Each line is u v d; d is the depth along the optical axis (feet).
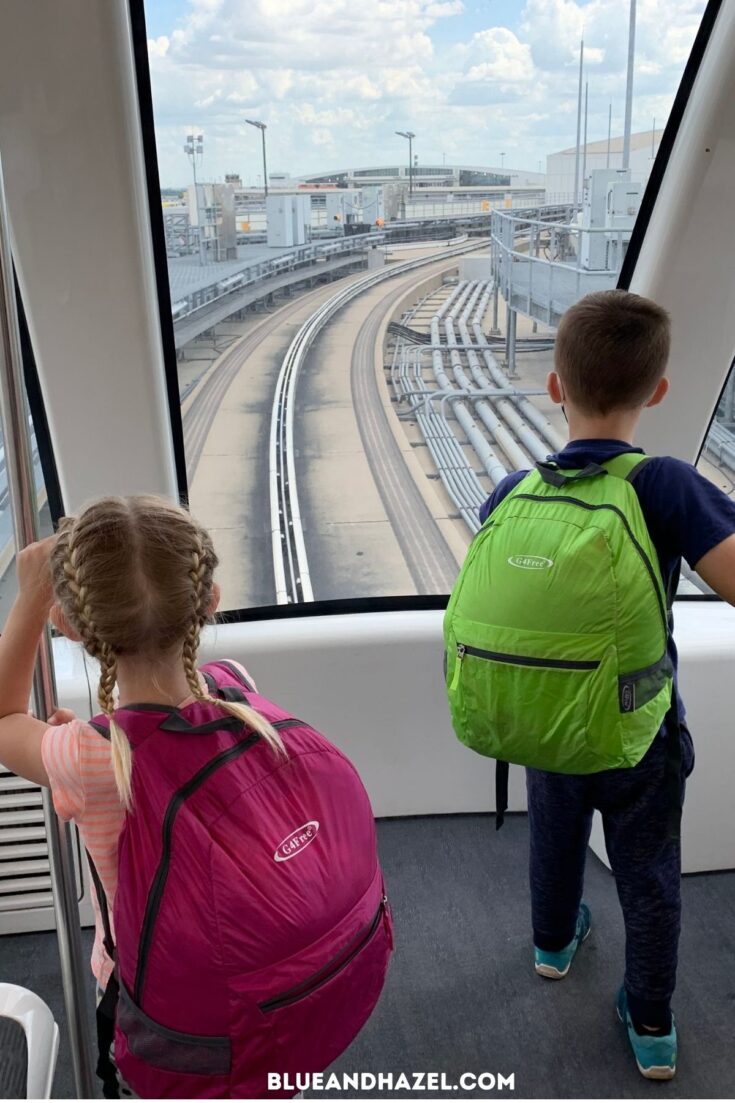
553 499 4.64
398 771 8.11
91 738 3.21
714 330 7.14
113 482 7.25
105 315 6.41
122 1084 3.75
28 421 3.46
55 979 6.65
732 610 7.93
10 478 3.47
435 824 8.22
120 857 3.07
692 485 4.45
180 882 3.00
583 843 5.82
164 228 6.62
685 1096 5.51
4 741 3.39
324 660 7.72
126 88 5.59
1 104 5.49
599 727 4.47
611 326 4.60
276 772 3.21
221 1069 3.07
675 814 5.03
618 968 6.54
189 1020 3.04
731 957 6.61
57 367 6.62
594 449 4.75
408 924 7.02
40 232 6.00
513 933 6.91
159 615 3.15
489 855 7.80
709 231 6.68
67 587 3.15
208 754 3.13
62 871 3.88
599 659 4.40
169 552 3.17
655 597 4.40
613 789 5.04
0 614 6.94
